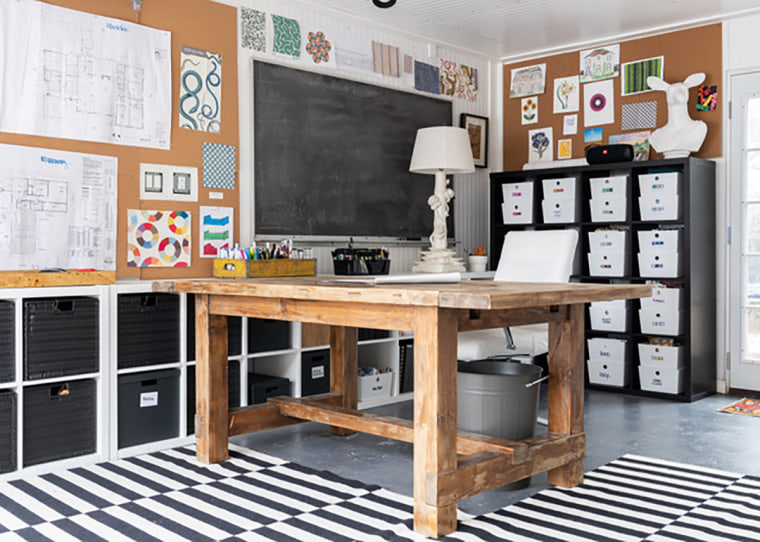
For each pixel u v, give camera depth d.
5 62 3.08
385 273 4.38
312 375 3.98
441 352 2.25
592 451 3.30
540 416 3.98
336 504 2.56
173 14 3.66
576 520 2.40
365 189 4.67
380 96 4.76
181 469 2.99
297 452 3.29
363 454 3.25
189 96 3.73
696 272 4.51
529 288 2.41
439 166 4.60
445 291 2.16
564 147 5.39
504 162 5.72
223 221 3.88
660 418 3.99
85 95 3.33
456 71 5.38
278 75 4.15
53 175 3.23
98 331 3.09
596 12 4.55
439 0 4.28
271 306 2.84
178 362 3.40
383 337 4.35
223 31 3.88
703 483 2.80
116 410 3.15
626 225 4.87
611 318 4.77
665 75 4.89
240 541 2.22
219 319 3.12
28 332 2.87
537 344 3.41
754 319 4.64
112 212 3.43
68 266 3.29
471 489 2.34
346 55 4.55
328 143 4.43
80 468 3.00
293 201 4.23
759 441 3.48
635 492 2.69
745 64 4.58
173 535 2.27
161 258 3.62
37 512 2.47
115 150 3.44
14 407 2.85
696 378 4.52
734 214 4.67
